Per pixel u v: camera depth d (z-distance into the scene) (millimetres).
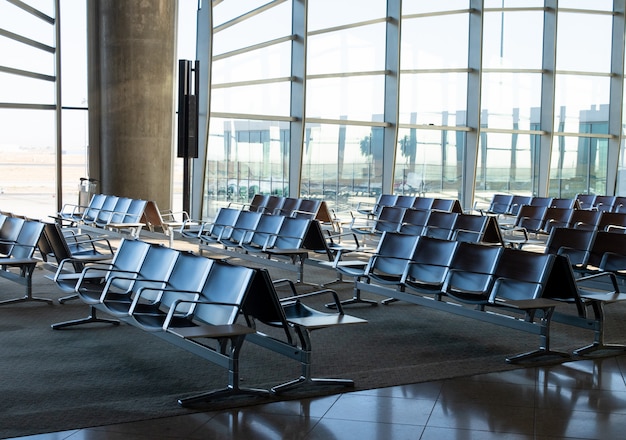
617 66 20359
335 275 10352
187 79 13281
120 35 14328
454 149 18812
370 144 17812
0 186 14227
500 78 19172
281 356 5801
